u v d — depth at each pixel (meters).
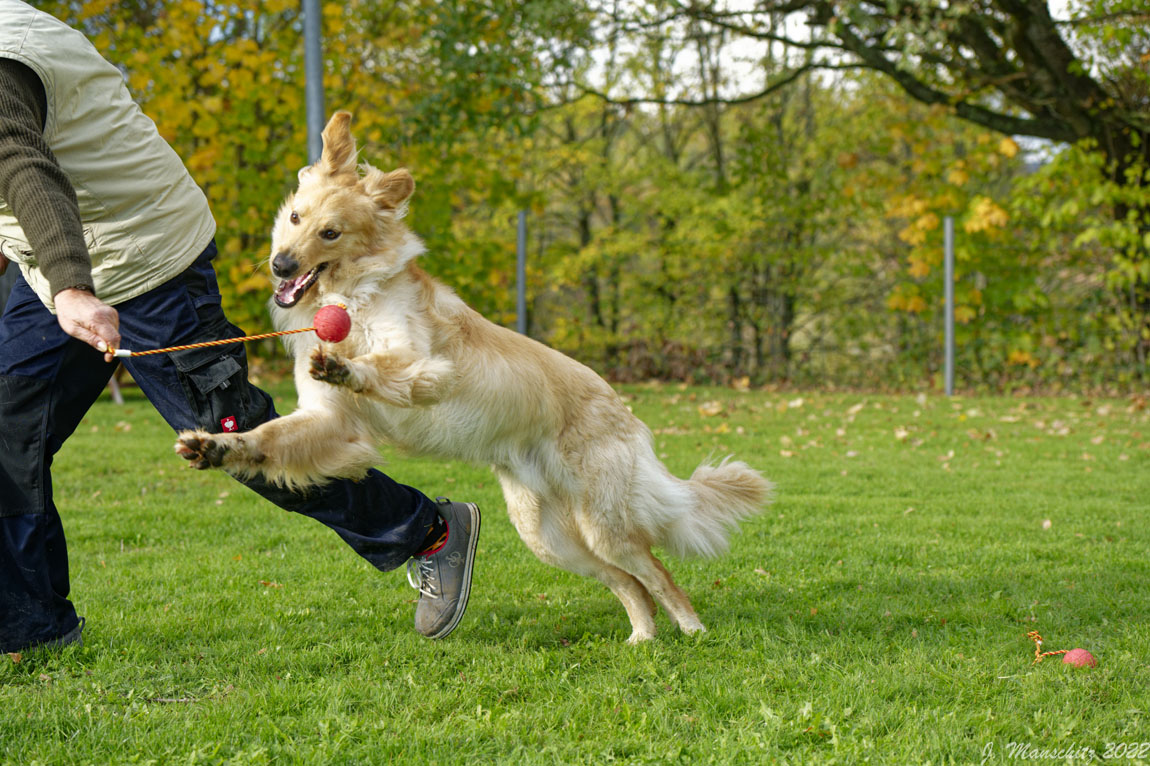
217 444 2.59
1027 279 13.04
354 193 3.24
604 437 3.53
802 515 5.64
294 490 2.99
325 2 11.32
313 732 2.49
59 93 2.60
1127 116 12.16
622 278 14.09
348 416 3.04
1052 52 11.78
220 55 11.15
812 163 15.56
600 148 15.77
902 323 13.66
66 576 3.08
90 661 3.00
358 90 11.96
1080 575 4.25
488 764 2.34
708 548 3.68
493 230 15.34
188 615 3.52
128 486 6.13
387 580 4.17
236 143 11.54
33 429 2.83
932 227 13.10
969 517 5.56
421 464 7.10
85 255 2.44
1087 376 12.98
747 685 2.87
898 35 10.37
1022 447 8.26
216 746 2.36
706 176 14.85
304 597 3.84
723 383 14.03
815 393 12.92
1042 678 2.90
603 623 3.67
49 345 2.79
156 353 2.67
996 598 3.86
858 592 4.06
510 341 3.51
